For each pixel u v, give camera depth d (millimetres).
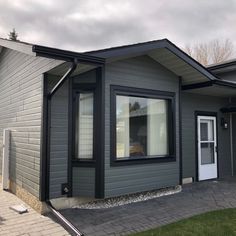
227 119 9266
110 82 5750
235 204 5672
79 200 5605
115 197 5750
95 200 5633
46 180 5184
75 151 5656
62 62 4754
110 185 5633
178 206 5547
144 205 5637
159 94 6594
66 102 5562
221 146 9008
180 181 6867
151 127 6555
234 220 4633
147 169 6277
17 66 6906
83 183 5578
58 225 4543
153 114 6609
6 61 7961
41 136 5242
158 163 6492
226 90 7738
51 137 5336
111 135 5691
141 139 6367
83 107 5758
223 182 8047
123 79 5965
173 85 6895
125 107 6109
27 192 5824
